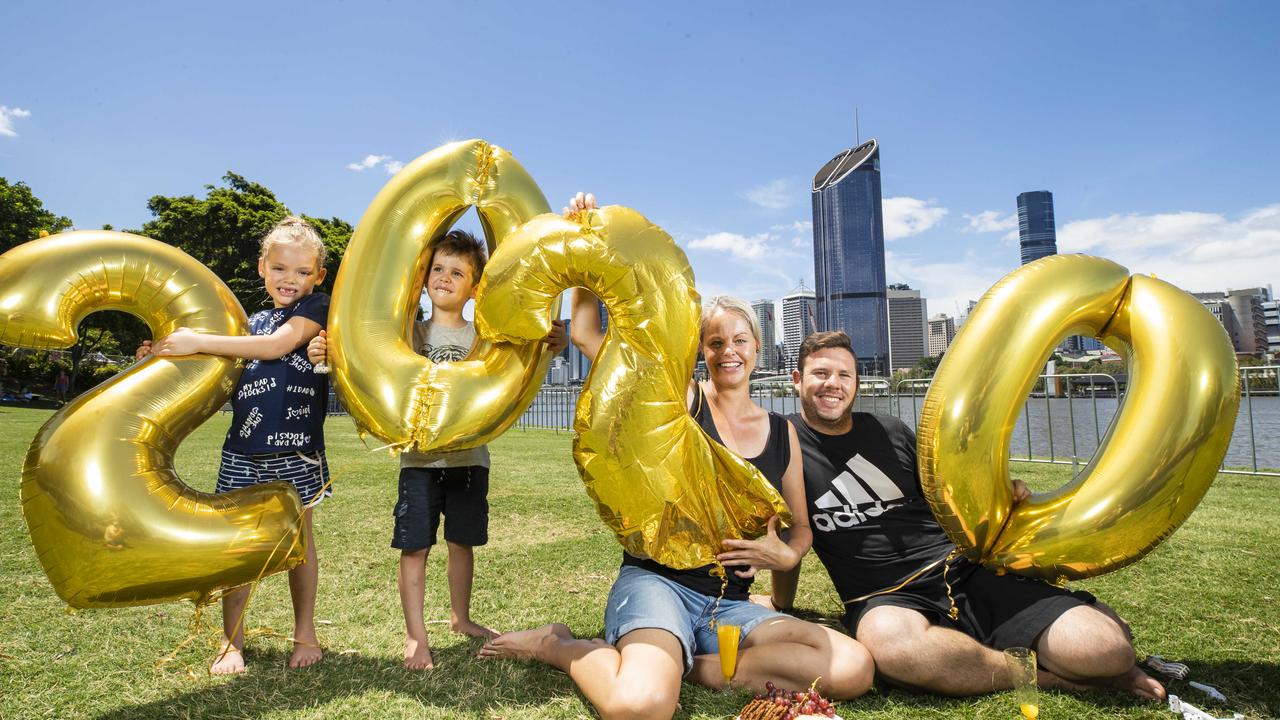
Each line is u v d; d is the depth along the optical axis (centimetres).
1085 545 226
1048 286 235
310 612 267
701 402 264
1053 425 962
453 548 299
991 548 242
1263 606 315
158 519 212
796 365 284
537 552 441
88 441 211
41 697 224
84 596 210
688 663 229
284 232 278
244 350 245
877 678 242
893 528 265
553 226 239
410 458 284
